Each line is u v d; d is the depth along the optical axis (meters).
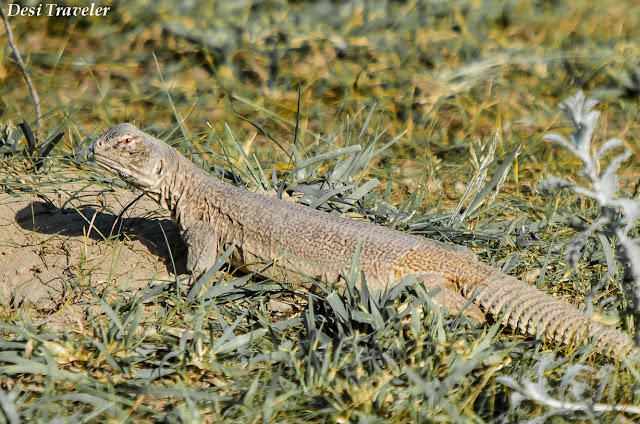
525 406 6.95
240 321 8.62
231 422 6.67
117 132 9.66
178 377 7.26
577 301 9.52
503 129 16.81
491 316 8.71
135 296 8.89
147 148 9.80
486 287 8.73
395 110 17.52
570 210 12.52
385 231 9.59
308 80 18.77
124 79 19.16
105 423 6.62
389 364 7.31
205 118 17.41
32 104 17.55
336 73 19.03
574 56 19.56
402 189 14.27
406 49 19.86
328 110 17.94
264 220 9.74
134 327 7.73
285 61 19.62
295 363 7.25
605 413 6.71
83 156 12.80
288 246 9.52
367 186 11.48
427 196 13.31
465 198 11.76
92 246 10.44
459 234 10.83
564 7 23.75
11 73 18.61
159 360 7.73
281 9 21.56
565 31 21.75
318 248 9.38
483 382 7.05
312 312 8.02
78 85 18.84
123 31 20.64
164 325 8.35
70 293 9.18
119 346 7.72
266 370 7.41
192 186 10.19
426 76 18.67
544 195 13.66
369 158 12.38
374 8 22.02
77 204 11.63
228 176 12.38
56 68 19.44
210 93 18.50
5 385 7.18
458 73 18.80
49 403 6.76
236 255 9.91
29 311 8.86
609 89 18.69
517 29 22.31
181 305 8.91
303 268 9.41
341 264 9.21
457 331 8.09
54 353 7.43
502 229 11.46
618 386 7.36
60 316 8.71
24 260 10.03
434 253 9.19
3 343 7.50
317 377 7.20
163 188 10.10
